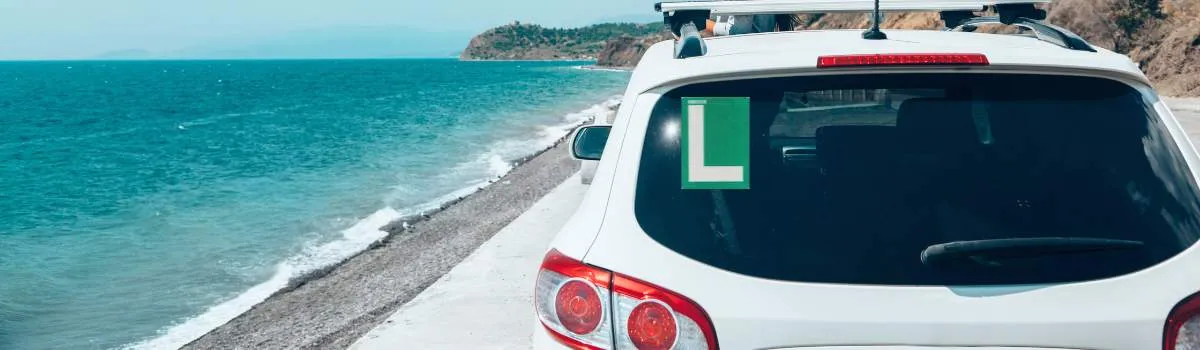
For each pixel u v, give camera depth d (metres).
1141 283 2.01
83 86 118.50
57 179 23.64
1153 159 2.16
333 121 41.53
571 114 39.31
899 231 2.09
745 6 3.17
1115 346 2.00
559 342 2.19
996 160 2.19
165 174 23.23
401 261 10.46
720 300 2.05
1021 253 2.03
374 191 17.44
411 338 4.93
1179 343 2.00
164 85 116.62
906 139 2.23
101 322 8.91
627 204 2.21
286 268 10.76
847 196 2.15
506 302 5.57
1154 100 2.25
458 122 36.56
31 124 49.78
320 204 16.12
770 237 2.10
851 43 2.58
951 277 2.03
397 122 38.34
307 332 7.53
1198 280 2.01
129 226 15.21
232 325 8.30
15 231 15.26
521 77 114.88
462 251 10.56
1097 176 2.14
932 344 2.00
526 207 13.58
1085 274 2.03
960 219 2.09
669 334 2.07
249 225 14.30
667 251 2.12
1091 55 2.31
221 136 35.94
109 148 33.16
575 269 2.18
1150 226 2.07
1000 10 3.23
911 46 2.47
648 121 2.31
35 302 9.94
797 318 2.02
